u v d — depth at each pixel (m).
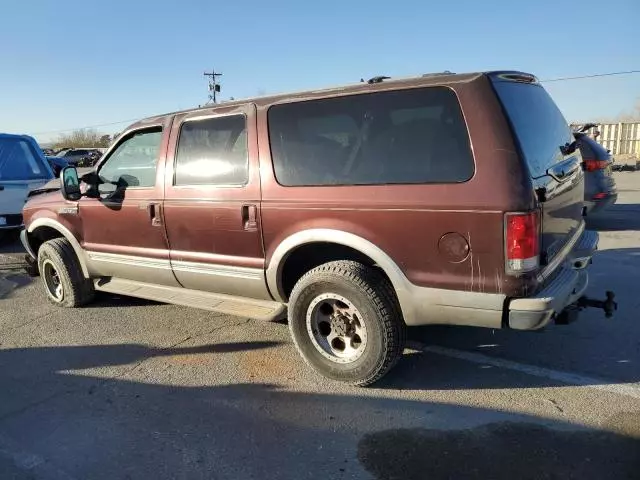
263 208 3.85
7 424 3.37
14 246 9.09
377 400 3.50
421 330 4.66
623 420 3.14
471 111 3.14
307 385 3.73
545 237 3.23
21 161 9.30
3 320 5.38
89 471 2.86
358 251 3.68
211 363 4.16
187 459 2.93
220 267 4.21
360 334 3.59
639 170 24.52
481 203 3.05
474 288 3.15
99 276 5.35
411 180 3.29
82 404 3.58
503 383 3.67
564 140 3.96
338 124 3.60
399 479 2.70
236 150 4.04
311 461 2.88
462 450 2.91
